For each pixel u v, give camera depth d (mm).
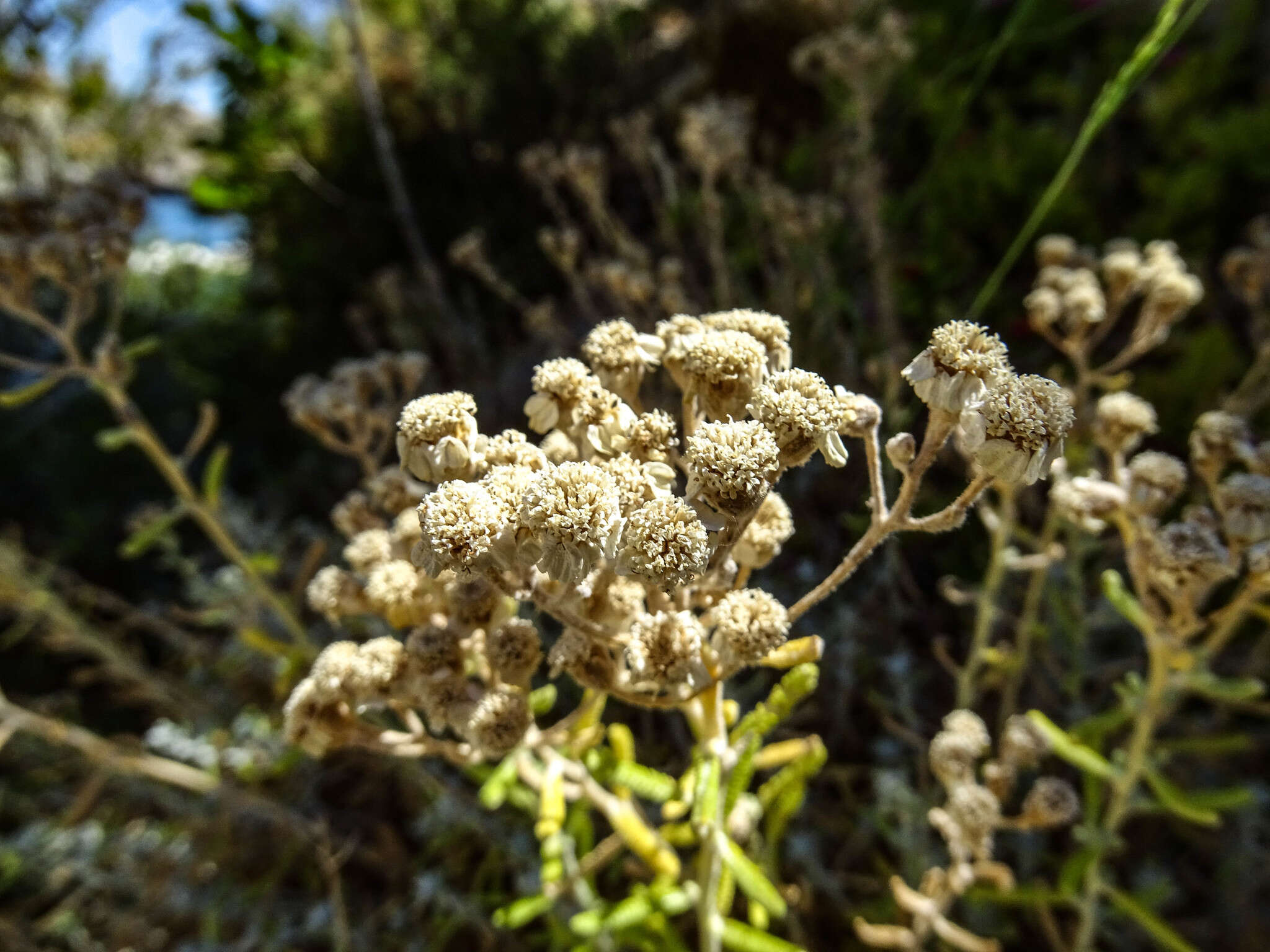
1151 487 90
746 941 93
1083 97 250
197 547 259
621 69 302
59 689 234
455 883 155
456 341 230
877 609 157
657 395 151
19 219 135
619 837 105
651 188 217
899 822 138
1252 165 204
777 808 101
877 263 183
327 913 146
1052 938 127
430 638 83
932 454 68
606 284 180
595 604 76
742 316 77
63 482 275
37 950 172
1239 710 142
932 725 150
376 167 278
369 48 297
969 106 254
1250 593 87
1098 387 173
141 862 176
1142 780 137
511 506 64
